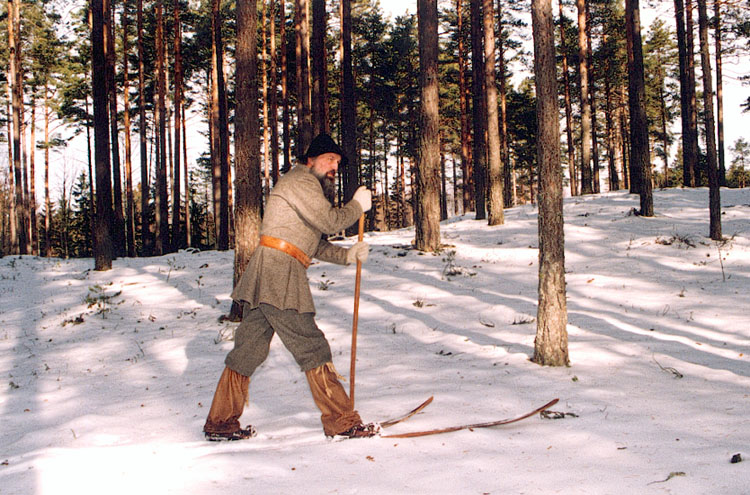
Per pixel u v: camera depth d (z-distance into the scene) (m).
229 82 35.25
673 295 9.97
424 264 13.44
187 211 37.31
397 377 5.73
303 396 5.25
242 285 3.73
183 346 8.16
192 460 3.17
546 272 6.11
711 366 5.83
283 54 26.52
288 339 3.66
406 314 9.41
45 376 7.02
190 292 12.26
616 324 8.21
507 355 6.62
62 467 3.06
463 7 29.44
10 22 26.86
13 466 3.17
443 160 46.31
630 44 17.75
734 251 12.82
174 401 5.34
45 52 32.72
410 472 2.93
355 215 3.94
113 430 4.39
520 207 23.06
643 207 17.09
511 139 45.06
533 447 3.34
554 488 2.65
